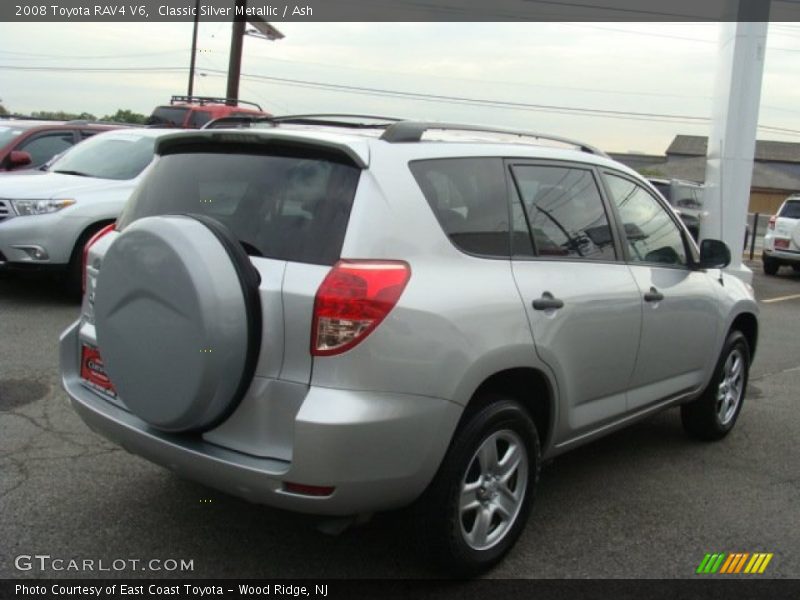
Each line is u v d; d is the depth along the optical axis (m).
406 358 2.96
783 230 17.86
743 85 12.29
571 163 4.15
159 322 3.01
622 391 4.30
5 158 10.70
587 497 4.42
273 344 2.96
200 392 2.92
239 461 2.96
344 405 2.85
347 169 3.13
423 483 3.12
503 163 3.72
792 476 4.89
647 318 4.34
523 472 3.59
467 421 3.27
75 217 8.31
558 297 3.67
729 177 12.59
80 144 10.10
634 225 4.51
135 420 3.34
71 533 3.68
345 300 2.88
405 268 3.04
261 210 3.21
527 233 3.71
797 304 13.49
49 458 4.51
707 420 5.36
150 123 16.05
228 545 3.64
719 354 5.23
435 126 3.54
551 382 3.66
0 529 3.68
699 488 4.63
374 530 3.85
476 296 3.25
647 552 3.79
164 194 3.62
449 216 3.33
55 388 5.77
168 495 4.11
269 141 3.30
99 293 3.23
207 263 2.91
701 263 4.94
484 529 3.43
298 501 2.89
